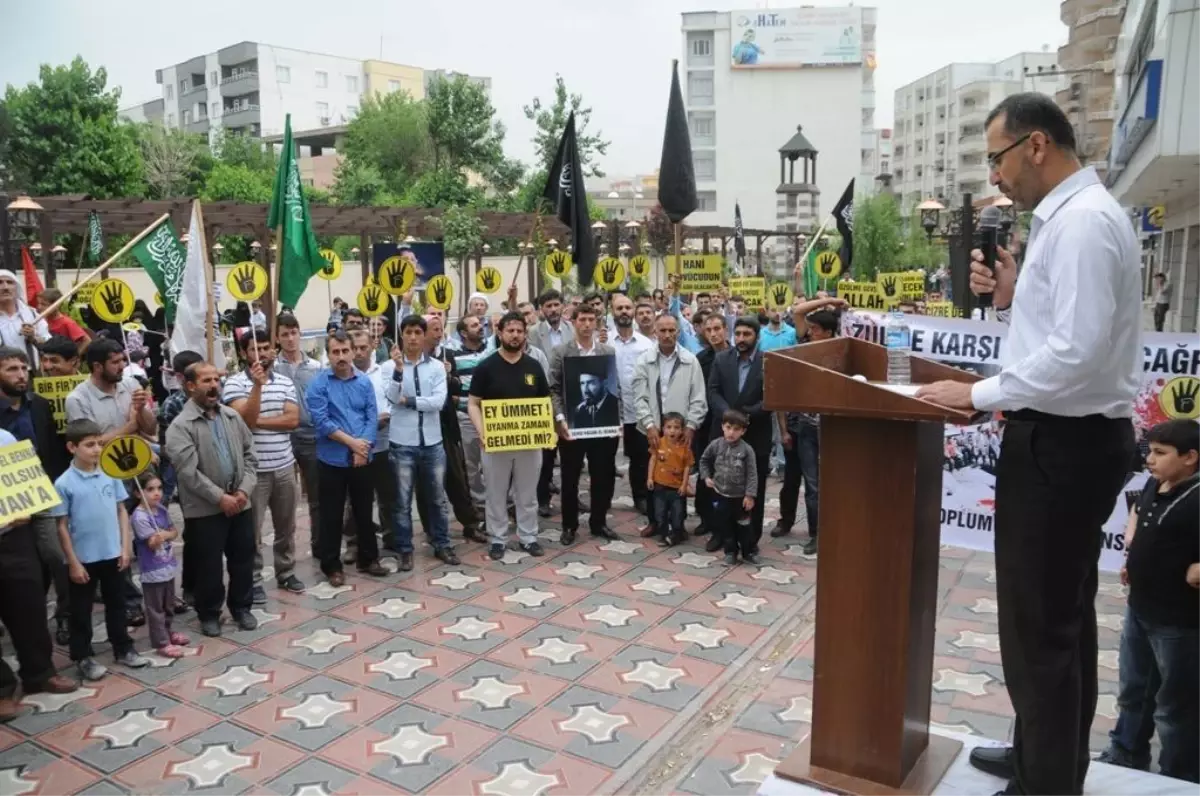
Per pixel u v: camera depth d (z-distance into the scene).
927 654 2.71
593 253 9.35
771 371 2.49
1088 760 2.61
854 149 67.75
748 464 6.90
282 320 7.19
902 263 36.91
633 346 8.41
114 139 30.12
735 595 6.39
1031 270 2.29
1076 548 2.31
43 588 5.00
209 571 5.72
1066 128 2.30
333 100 74.50
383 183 40.28
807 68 67.25
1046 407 2.23
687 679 5.08
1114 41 37.28
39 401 5.62
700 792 3.91
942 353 5.52
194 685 5.08
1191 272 20.77
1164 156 11.25
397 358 7.16
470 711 4.73
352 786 4.04
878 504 2.50
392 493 7.11
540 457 7.36
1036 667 2.37
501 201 37.06
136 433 5.94
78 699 4.91
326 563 6.68
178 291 7.36
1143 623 3.51
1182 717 3.42
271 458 6.40
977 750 2.73
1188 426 3.37
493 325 10.91
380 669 5.25
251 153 49.38
